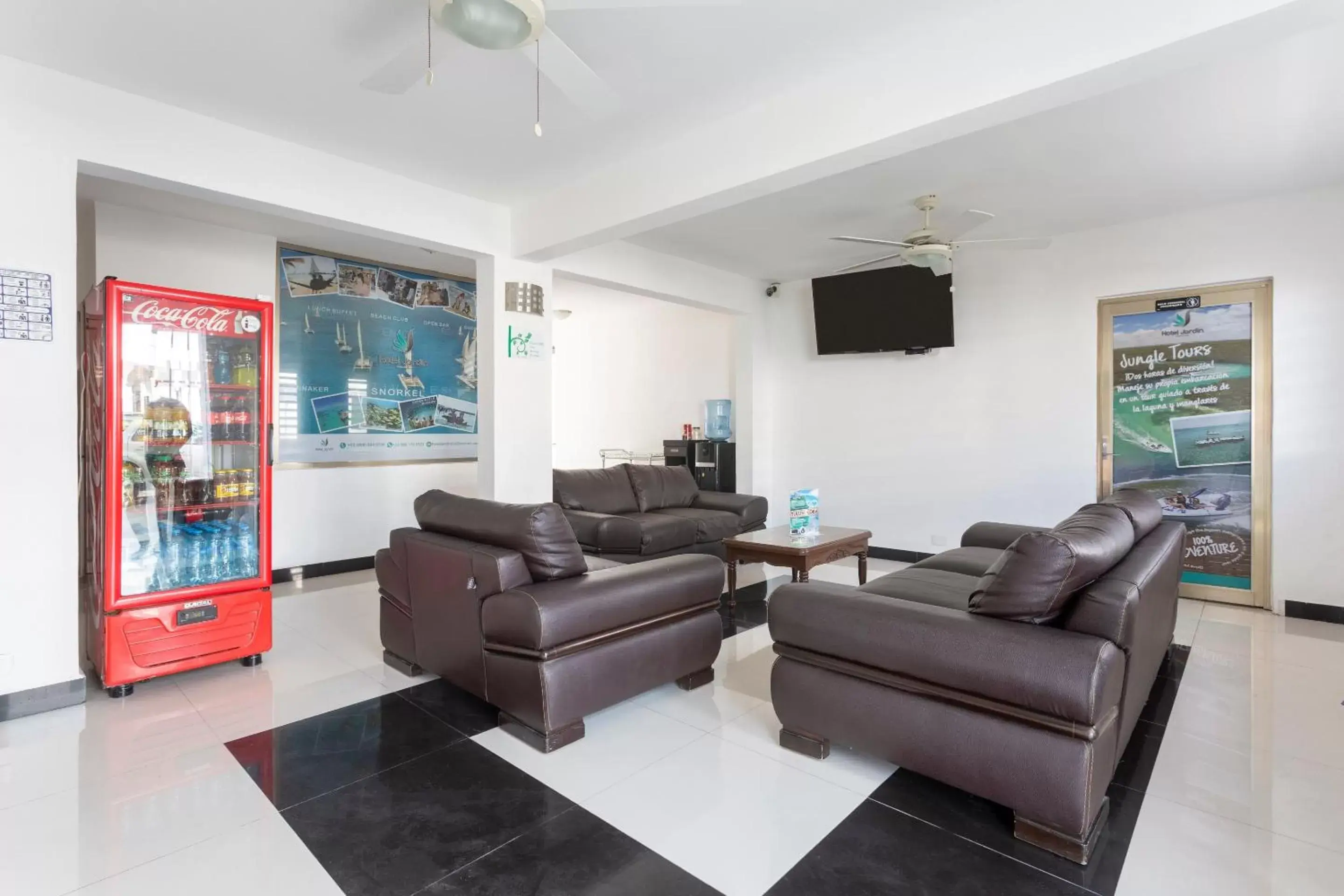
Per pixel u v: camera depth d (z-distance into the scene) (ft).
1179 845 5.92
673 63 8.75
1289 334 13.43
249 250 15.74
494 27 5.85
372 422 18.15
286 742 7.97
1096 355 15.83
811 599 7.30
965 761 6.23
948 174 12.20
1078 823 5.60
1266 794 6.78
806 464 21.07
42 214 8.74
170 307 9.86
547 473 14.85
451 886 5.42
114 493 9.23
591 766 7.38
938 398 18.31
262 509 10.63
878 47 8.39
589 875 5.55
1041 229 15.75
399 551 10.01
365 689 9.60
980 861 5.73
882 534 19.44
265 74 8.92
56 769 7.29
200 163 10.00
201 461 10.57
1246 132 10.41
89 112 9.07
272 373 11.12
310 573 16.89
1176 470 15.06
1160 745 7.85
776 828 6.21
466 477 20.29
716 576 9.55
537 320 14.66
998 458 17.29
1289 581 13.53
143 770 7.27
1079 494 16.08
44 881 5.43
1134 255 15.17
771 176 9.80
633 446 26.02
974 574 10.57
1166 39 6.54
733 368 22.75
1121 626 5.95
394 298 18.60
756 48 8.39
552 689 7.61
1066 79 7.18
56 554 8.89
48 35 8.02
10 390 8.54
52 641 8.86
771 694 8.27
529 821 6.32
